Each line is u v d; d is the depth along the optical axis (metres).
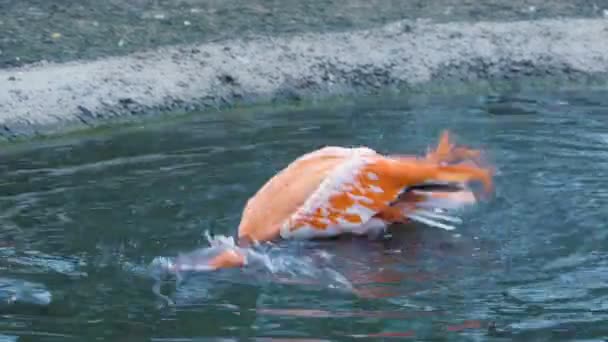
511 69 14.20
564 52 14.50
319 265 7.43
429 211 8.01
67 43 14.30
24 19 15.44
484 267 7.38
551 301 6.79
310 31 15.02
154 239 7.97
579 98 12.80
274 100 13.30
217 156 10.26
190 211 8.55
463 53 14.39
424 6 16.59
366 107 12.67
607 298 6.81
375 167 7.75
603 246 7.73
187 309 6.74
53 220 8.44
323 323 6.47
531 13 16.20
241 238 7.77
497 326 6.39
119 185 9.34
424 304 6.77
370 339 6.21
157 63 13.55
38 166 10.23
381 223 7.82
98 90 12.70
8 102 12.09
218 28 15.13
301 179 7.91
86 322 6.56
